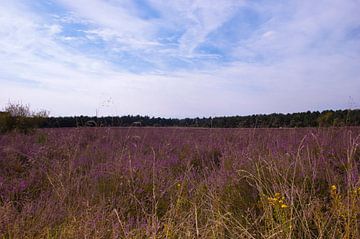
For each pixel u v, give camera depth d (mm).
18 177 6441
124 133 12305
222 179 5543
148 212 4703
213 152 8727
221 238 3605
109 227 3969
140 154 7781
